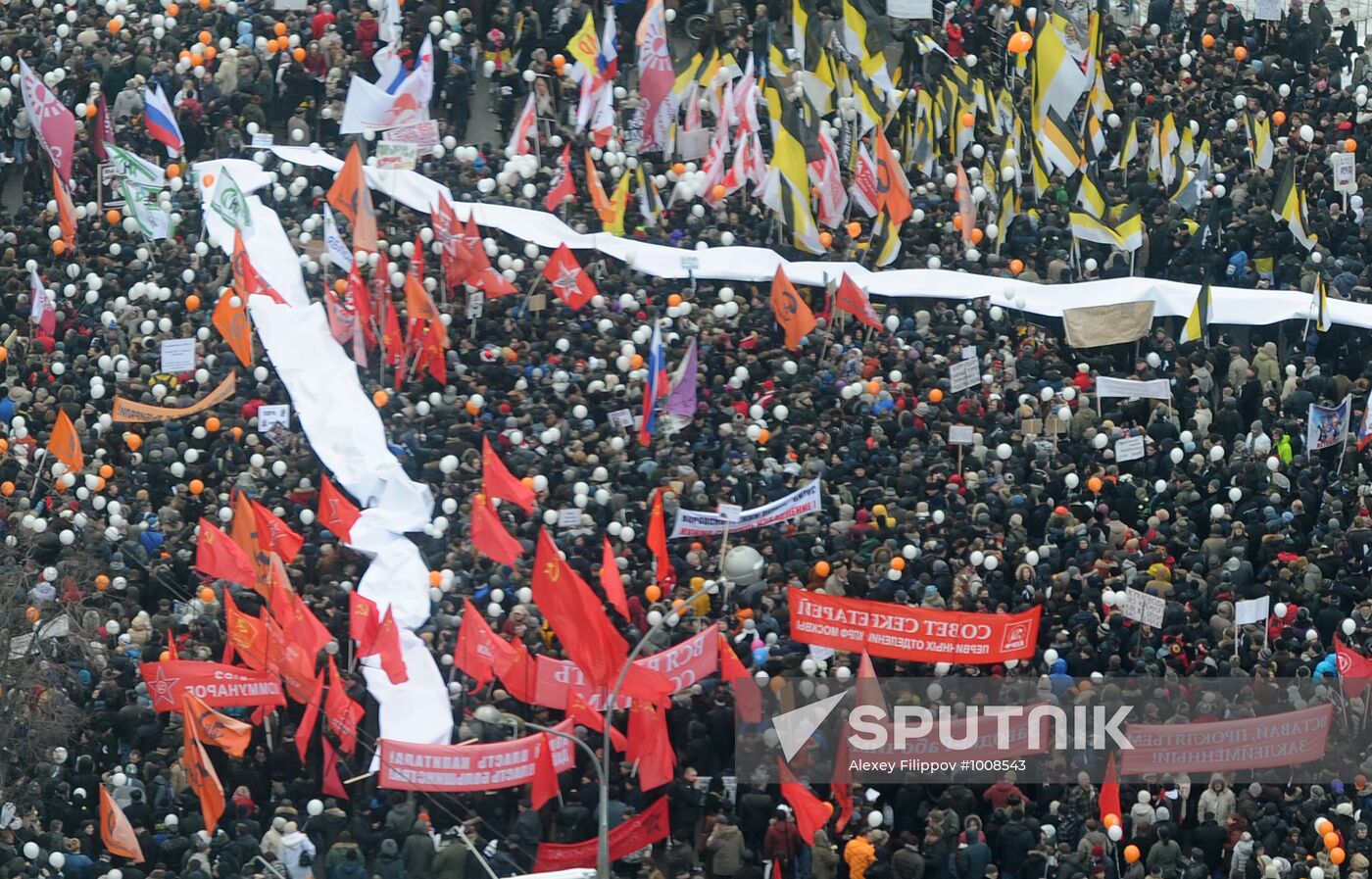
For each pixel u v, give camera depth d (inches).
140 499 6289.4
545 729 4648.1
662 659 5482.3
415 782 5369.1
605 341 6771.7
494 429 6515.8
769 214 7490.2
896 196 7253.9
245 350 6717.5
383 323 6791.3
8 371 6904.5
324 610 5846.5
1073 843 5482.3
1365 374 7022.6
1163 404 6673.2
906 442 6505.9
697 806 5521.7
